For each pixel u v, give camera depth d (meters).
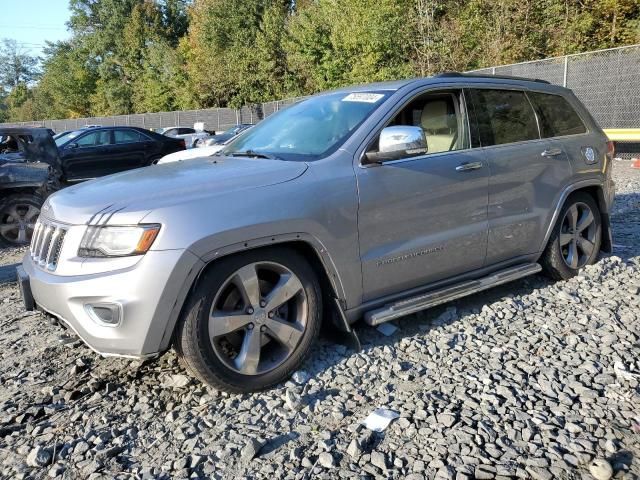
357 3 23.31
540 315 4.14
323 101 4.28
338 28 24.83
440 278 3.98
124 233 2.88
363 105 3.88
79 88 59.00
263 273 3.29
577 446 2.58
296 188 3.24
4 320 4.75
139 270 2.82
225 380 3.06
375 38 22.09
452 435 2.71
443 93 4.12
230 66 34.50
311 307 3.33
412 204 3.67
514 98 4.59
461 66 20.69
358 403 3.04
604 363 3.39
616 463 2.46
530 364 3.41
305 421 2.90
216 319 3.01
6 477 2.57
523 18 19.91
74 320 2.99
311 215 3.22
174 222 2.88
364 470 2.48
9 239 8.39
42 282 3.12
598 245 5.14
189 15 47.44
